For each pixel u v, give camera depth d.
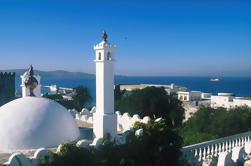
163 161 23.00
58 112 22.42
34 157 16.59
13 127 20.86
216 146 27.16
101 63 22.38
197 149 26.08
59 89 140.00
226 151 26.25
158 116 55.88
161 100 56.47
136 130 22.17
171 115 56.38
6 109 22.19
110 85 22.72
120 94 70.88
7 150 20.36
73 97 85.56
